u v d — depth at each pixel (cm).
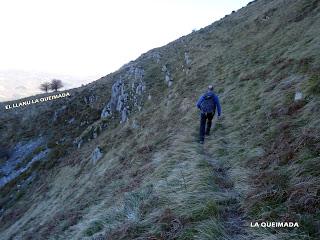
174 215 839
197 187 954
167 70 4962
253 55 2602
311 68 1502
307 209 683
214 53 3791
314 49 1744
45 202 3681
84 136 5262
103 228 1020
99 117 6625
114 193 1553
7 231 3625
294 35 2353
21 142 7375
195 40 5850
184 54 5244
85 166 3656
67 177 3941
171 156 1452
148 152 1934
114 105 5622
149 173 1424
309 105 1180
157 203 966
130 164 1989
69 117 7356
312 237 611
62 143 6309
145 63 6312
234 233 723
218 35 5000
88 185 2717
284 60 1922
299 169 832
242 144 1266
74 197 2778
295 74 1596
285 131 1101
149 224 862
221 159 1204
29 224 3188
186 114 2241
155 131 2517
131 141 2888
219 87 2358
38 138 7256
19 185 5294
